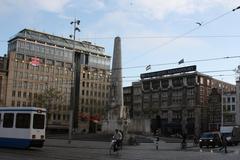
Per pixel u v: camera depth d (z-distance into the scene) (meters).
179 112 113.31
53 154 24.83
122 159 22.66
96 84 135.88
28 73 119.31
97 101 135.38
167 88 117.69
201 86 111.00
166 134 113.81
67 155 24.39
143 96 124.75
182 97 113.19
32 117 29.95
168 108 116.38
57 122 122.31
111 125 57.28
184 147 41.94
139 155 27.30
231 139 55.09
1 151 26.53
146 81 124.50
